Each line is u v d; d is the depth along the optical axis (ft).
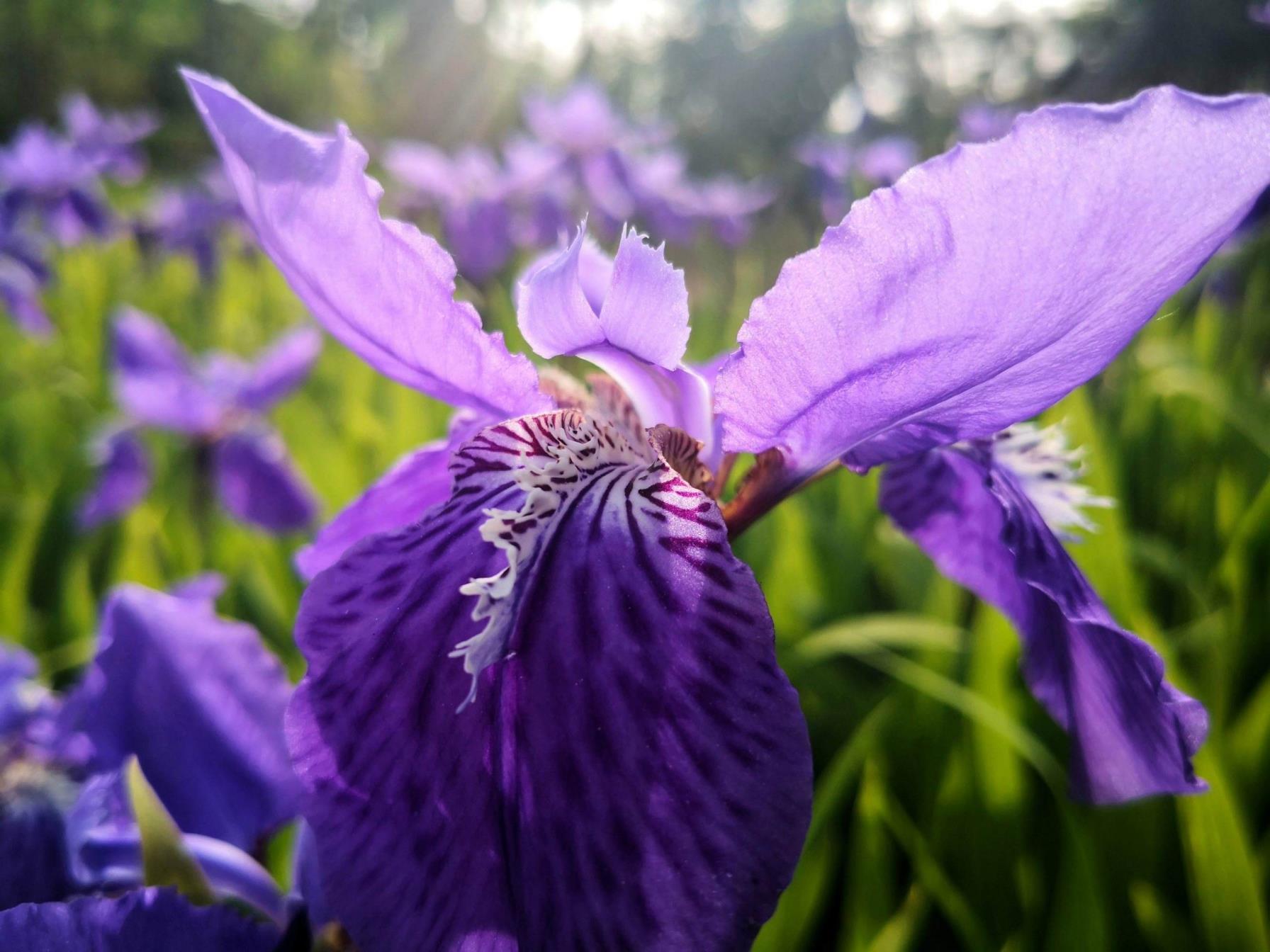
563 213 1.54
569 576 0.26
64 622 0.74
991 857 0.53
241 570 0.80
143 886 0.28
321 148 0.26
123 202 3.59
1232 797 0.46
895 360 0.25
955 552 0.35
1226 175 0.22
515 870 0.23
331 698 0.26
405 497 0.33
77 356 1.62
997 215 0.22
